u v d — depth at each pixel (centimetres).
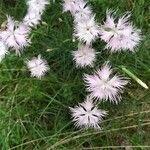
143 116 17
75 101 17
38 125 17
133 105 17
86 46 16
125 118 17
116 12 18
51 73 18
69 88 17
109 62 17
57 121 17
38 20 18
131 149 17
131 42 16
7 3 21
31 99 18
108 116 17
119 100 16
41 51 18
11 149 17
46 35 18
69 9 17
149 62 18
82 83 17
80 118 16
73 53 17
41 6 18
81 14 17
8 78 19
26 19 18
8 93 19
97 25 16
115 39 15
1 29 18
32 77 18
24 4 20
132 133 17
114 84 15
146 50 18
